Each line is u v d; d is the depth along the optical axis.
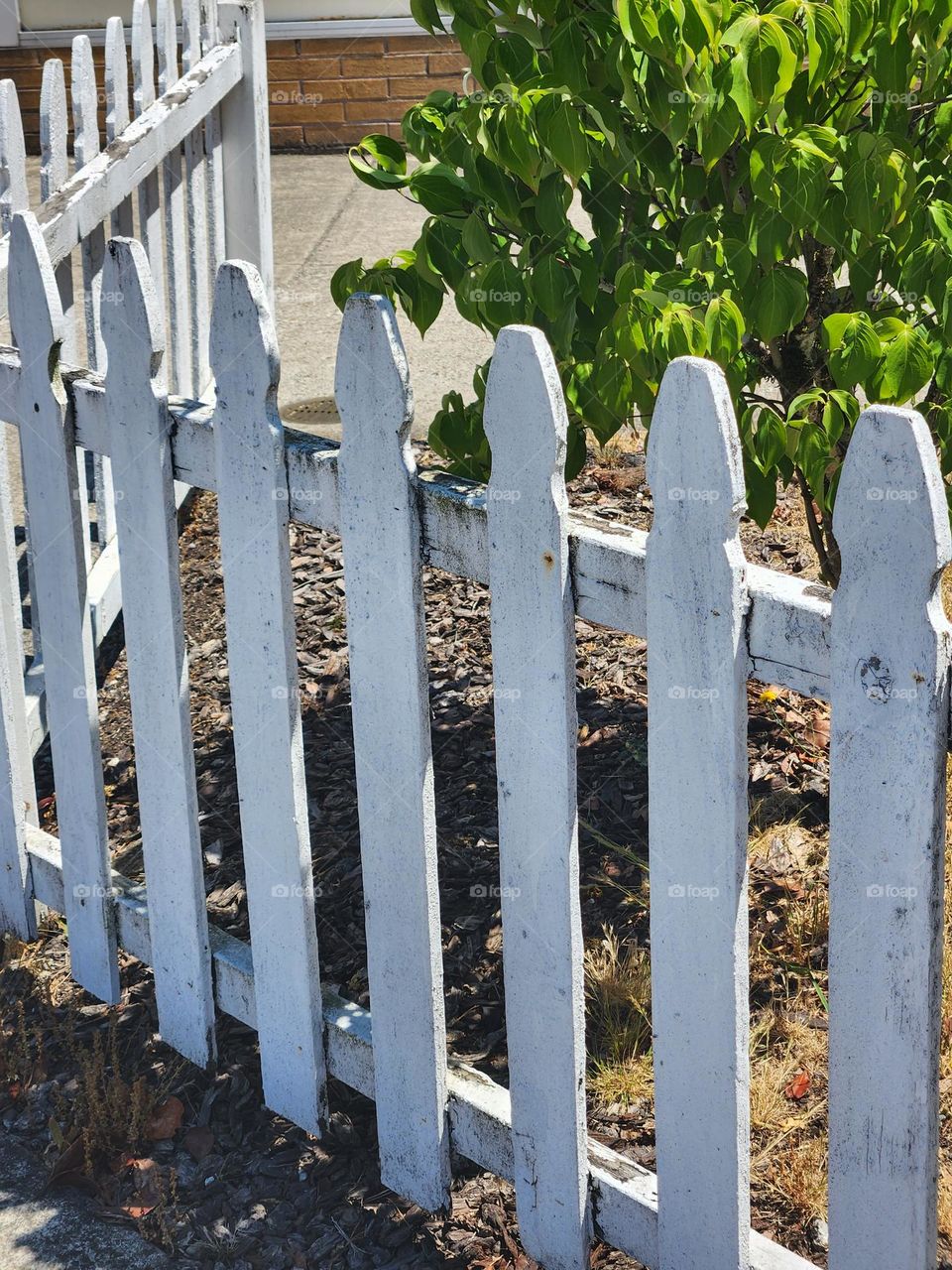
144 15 4.24
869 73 2.51
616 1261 2.32
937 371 2.40
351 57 9.38
